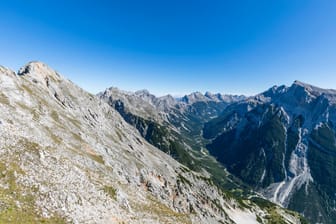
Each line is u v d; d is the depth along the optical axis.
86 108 183.88
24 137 68.12
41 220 45.12
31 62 172.00
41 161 60.44
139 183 132.38
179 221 91.62
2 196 45.22
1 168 50.81
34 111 102.56
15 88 108.12
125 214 68.44
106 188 73.00
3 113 75.25
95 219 55.41
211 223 153.38
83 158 91.50
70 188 58.25
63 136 101.62
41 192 51.16
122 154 149.12
